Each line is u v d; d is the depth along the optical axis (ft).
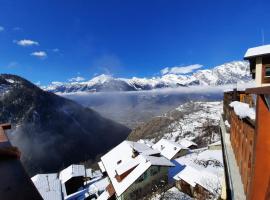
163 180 137.18
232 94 85.81
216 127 312.71
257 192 25.95
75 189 207.92
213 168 135.85
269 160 25.12
